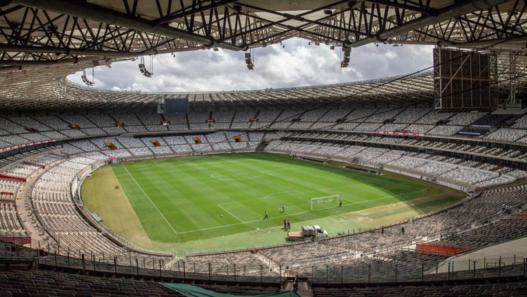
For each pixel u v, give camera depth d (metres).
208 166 87.69
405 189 61.88
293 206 53.28
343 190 61.69
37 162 78.44
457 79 44.44
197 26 33.22
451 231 38.25
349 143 97.75
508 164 63.12
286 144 110.62
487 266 23.41
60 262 22.03
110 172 82.25
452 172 66.81
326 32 39.19
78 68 52.12
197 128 122.19
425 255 30.30
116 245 38.34
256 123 123.44
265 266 30.41
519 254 25.58
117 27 29.14
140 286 16.81
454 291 16.23
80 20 26.86
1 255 21.39
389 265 27.45
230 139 119.25
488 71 45.94
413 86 79.19
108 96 97.44
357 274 24.83
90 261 23.69
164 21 18.75
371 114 102.81
